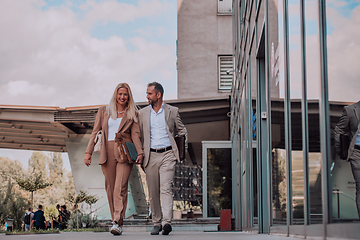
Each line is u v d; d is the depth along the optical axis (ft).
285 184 10.99
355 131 5.75
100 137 15.67
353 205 5.84
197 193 69.77
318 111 7.42
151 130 15.98
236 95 38.19
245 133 25.22
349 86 5.93
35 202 140.77
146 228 44.50
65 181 186.29
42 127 69.10
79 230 41.88
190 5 71.87
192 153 77.71
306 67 8.39
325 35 6.96
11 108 60.85
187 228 45.01
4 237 13.92
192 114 60.03
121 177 15.29
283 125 11.23
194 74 70.18
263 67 18.10
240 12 29.84
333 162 6.64
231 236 12.57
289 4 10.35
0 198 81.56
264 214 16.70
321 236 7.23
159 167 15.79
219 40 71.00
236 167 40.34
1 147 89.30
